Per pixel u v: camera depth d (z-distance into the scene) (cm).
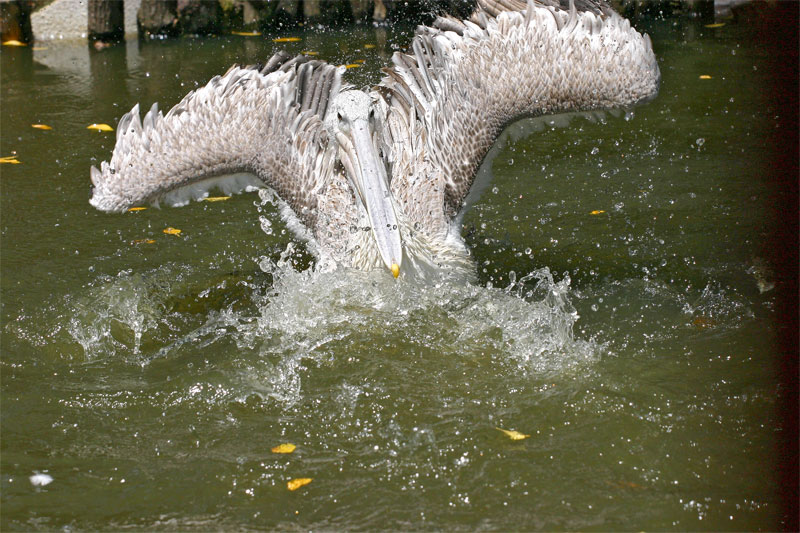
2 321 528
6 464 401
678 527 351
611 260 593
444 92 587
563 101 570
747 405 427
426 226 561
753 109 885
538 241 629
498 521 359
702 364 464
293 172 581
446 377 463
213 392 457
